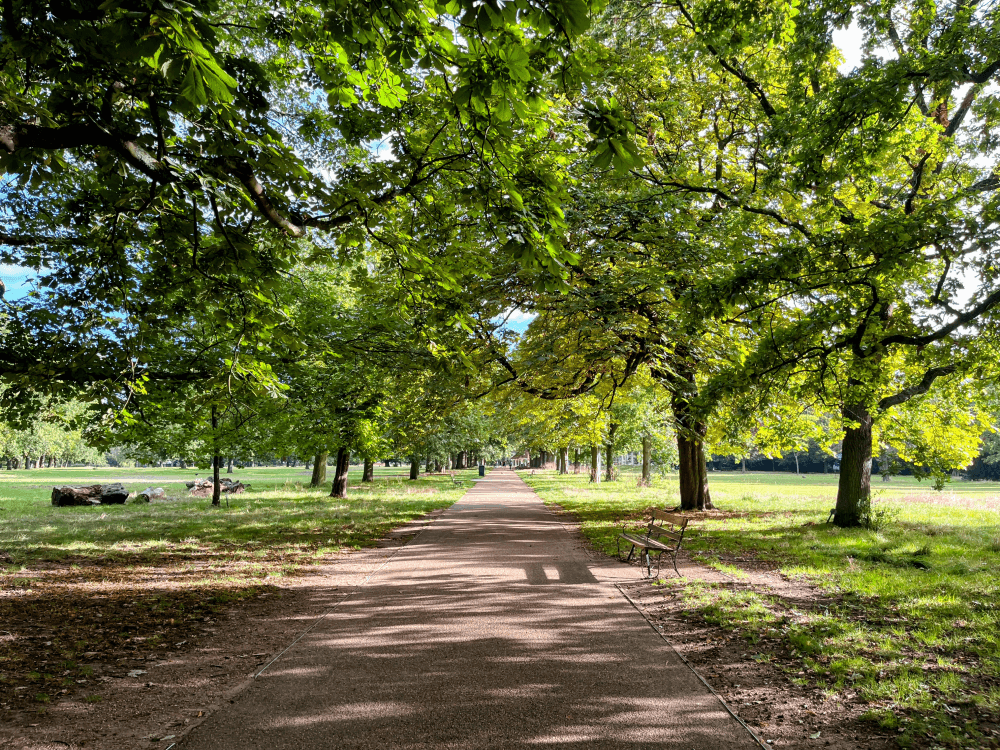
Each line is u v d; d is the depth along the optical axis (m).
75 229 8.88
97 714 4.25
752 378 9.52
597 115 3.85
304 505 21.91
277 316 7.71
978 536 12.47
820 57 10.62
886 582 8.27
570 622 6.56
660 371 14.49
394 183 6.77
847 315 9.02
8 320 9.57
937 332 8.56
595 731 3.97
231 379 8.08
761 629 6.25
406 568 9.78
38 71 5.36
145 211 6.48
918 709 4.30
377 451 25.09
